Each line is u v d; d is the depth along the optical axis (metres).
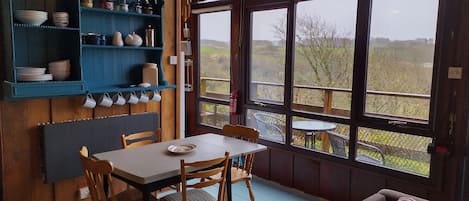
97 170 2.29
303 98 4.08
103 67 3.40
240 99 4.64
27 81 2.78
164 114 3.91
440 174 3.06
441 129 3.03
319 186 3.93
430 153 3.06
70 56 3.12
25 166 3.00
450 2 2.90
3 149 2.87
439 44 2.99
